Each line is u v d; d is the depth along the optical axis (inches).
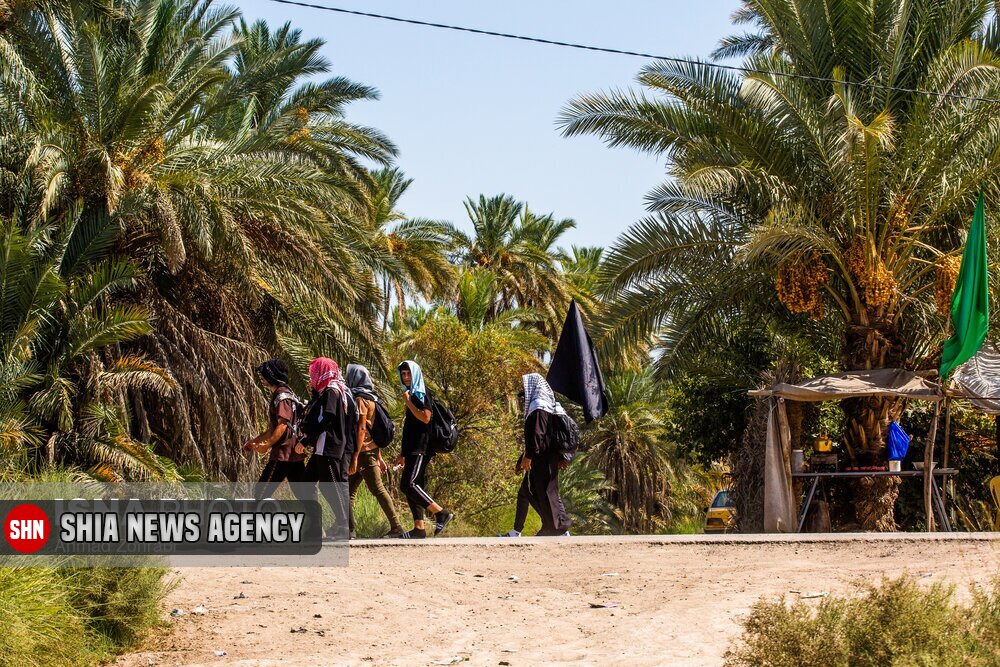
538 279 1660.9
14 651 199.6
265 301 732.7
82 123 630.5
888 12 650.8
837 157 608.1
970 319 527.8
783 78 636.7
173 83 722.8
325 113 1010.1
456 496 1095.6
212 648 232.5
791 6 666.8
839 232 653.9
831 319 762.8
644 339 709.3
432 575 322.7
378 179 1494.8
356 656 226.5
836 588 292.8
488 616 271.4
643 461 1612.9
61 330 582.2
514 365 1207.6
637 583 315.9
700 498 1823.3
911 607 182.1
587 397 477.7
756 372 829.2
